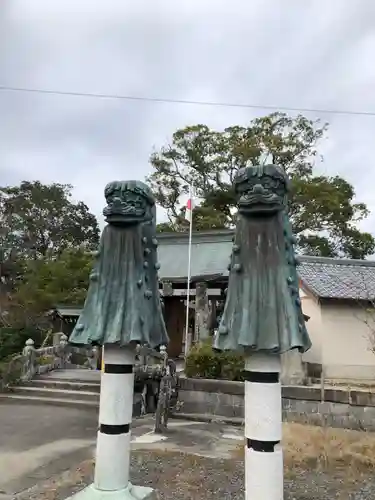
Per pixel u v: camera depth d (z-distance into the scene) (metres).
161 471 7.46
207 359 13.52
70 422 11.88
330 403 11.91
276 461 4.46
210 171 29.84
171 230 29.80
